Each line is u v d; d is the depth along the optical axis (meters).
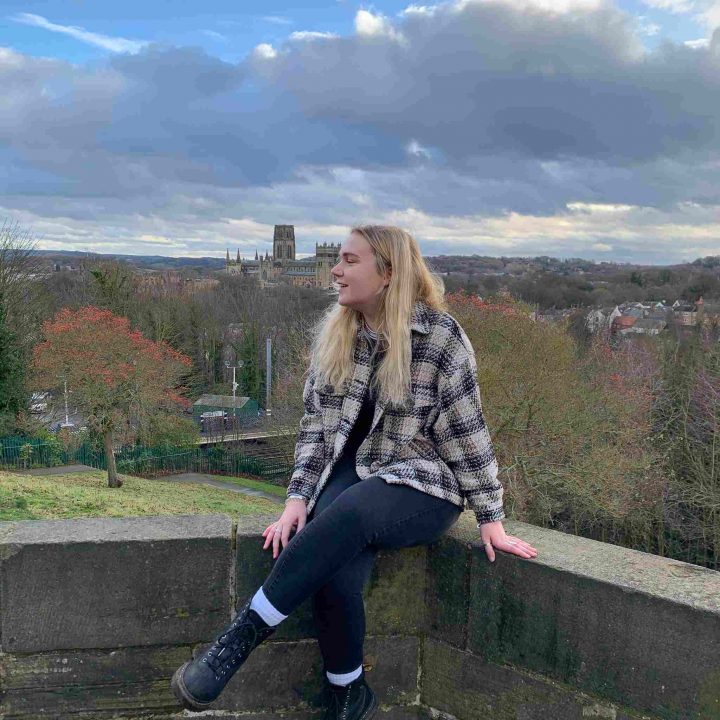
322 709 2.59
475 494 2.32
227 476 33.00
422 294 2.36
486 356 15.91
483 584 2.46
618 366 21.08
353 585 2.22
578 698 2.26
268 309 48.78
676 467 21.17
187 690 2.07
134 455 31.98
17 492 16.72
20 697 2.40
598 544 2.48
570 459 16.59
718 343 21.95
